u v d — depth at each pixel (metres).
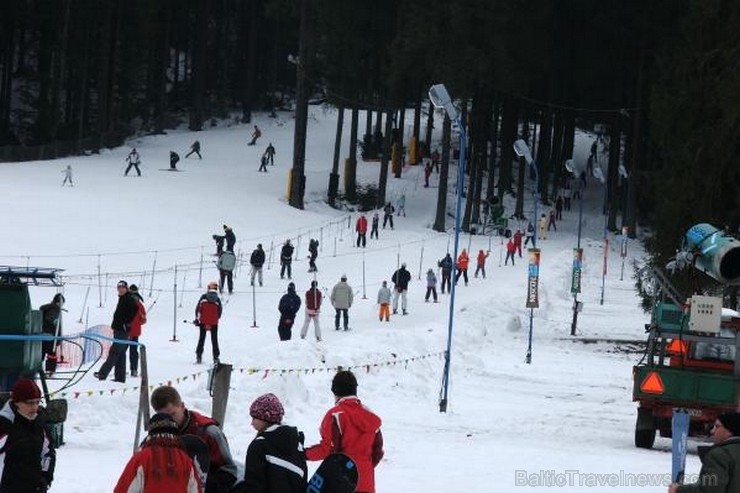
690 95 63.94
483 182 168.00
